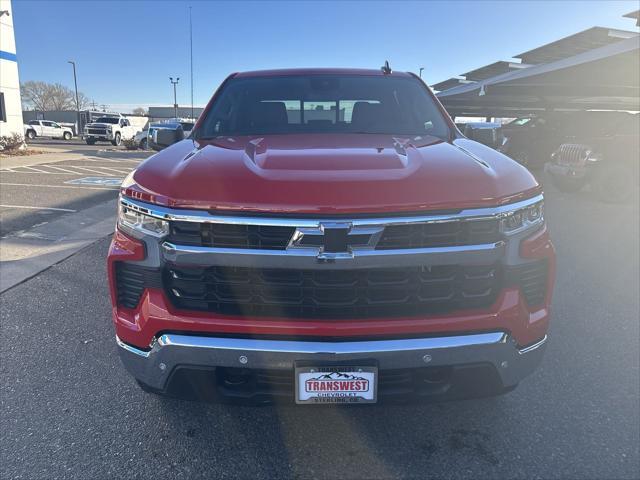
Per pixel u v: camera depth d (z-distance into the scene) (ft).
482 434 8.04
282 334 6.22
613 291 14.38
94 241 19.94
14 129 68.33
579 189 34.50
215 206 6.01
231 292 6.29
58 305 13.26
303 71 11.68
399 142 8.36
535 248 6.69
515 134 52.34
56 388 9.35
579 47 62.28
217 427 8.25
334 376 6.30
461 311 6.45
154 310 6.47
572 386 9.39
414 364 6.33
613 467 7.24
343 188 6.07
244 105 10.60
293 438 7.98
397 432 8.12
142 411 8.66
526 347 6.82
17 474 7.13
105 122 109.91
